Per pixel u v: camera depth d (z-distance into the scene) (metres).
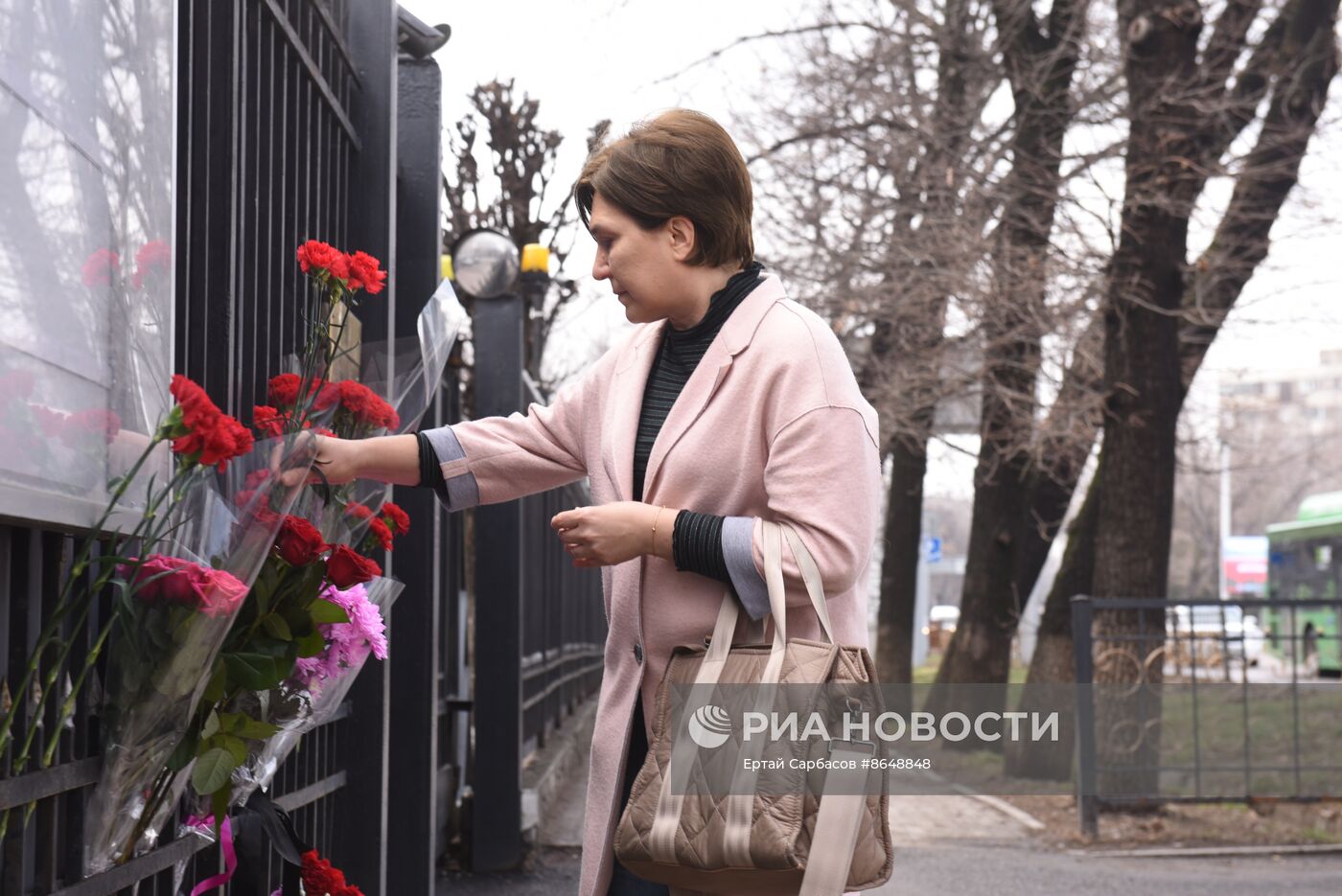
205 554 2.01
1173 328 10.16
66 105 1.87
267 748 2.35
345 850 3.79
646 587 2.46
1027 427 12.68
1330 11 10.91
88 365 1.93
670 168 2.43
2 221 1.68
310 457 2.09
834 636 2.42
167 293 2.21
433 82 4.59
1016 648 26.94
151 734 1.96
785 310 2.48
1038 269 11.88
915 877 7.34
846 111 13.42
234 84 2.71
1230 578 53.31
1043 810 10.06
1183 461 19.38
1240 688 9.19
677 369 2.56
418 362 2.67
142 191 2.13
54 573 1.95
